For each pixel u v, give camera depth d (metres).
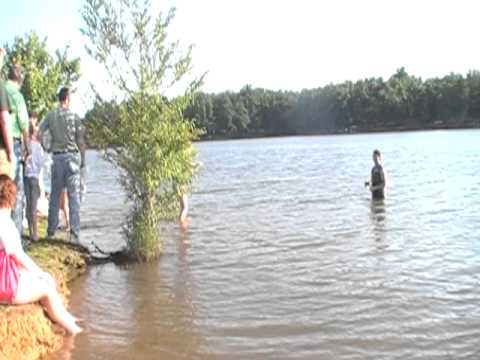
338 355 6.86
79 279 10.48
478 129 103.88
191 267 11.20
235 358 6.87
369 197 21.33
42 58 21.34
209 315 8.38
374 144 68.81
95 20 12.05
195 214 18.28
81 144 11.80
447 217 16.09
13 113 9.48
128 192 12.18
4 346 6.70
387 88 118.38
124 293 9.58
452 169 31.80
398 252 11.94
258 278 10.27
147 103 12.16
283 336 7.50
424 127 112.69
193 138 12.52
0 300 7.15
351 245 12.78
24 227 12.70
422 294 9.04
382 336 7.39
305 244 13.05
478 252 11.76
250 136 129.50
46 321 7.45
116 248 12.97
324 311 8.38
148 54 12.16
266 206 19.91
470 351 6.88
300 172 35.09
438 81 116.75
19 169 9.84
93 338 7.58
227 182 29.91
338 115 122.25
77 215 11.82
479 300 8.70
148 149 11.98
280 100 128.88
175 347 7.24
